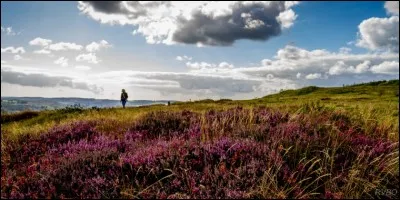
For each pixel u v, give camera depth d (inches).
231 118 309.4
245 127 267.3
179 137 248.7
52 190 172.4
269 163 182.1
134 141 260.1
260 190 166.7
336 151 221.6
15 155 254.7
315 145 220.8
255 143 213.3
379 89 5408.5
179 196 161.0
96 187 169.0
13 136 326.0
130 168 191.2
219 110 374.0
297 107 412.8
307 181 184.4
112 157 208.5
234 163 189.9
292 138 233.1
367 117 330.3
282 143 221.0
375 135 286.4
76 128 311.3
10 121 1008.2
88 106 1082.7
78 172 188.4
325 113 355.3
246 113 323.0
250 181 171.3
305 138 229.9
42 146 267.0
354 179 183.9
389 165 200.5
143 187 172.7
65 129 310.3
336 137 246.7
